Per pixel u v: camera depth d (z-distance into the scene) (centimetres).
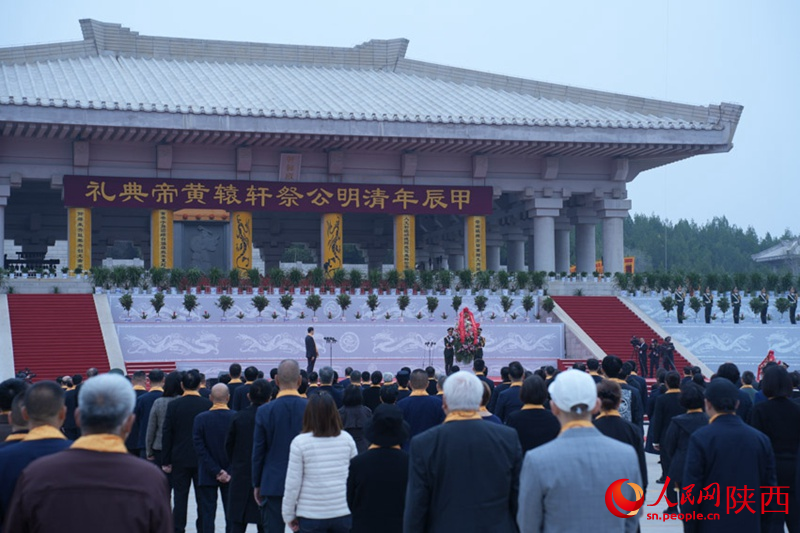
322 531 827
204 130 4356
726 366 1226
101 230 5709
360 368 3975
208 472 1104
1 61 5028
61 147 4584
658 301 4656
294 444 836
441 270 4531
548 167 5119
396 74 5794
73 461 510
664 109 5125
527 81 5491
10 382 770
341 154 4875
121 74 5075
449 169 5088
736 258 12775
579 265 5569
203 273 4338
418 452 650
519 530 652
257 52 5747
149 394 1292
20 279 4162
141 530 504
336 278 4338
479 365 1505
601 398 909
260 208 4794
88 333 3706
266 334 3975
